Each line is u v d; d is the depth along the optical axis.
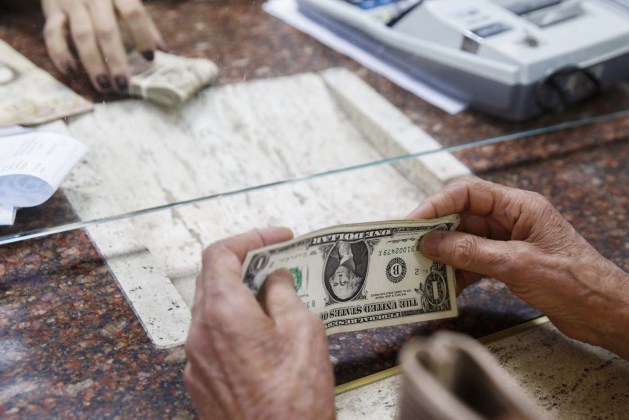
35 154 1.06
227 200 1.14
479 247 0.89
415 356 0.58
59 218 1.05
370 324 0.91
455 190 0.95
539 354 0.94
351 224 0.83
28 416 0.78
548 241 0.91
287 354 0.70
